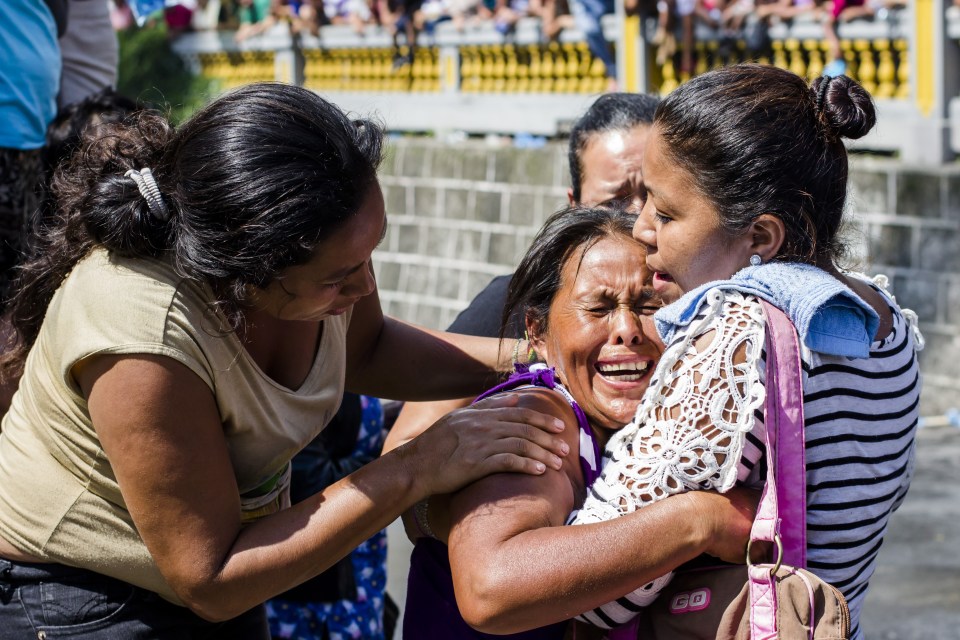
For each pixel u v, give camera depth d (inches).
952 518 198.1
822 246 68.4
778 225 66.4
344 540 71.4
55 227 77.5
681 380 66.1
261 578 70.5
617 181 106.0
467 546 67.9
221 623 84.0
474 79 395.5
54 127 129.0
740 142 65.6
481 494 69.6
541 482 70.0
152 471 69.2
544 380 78.7
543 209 327.9
